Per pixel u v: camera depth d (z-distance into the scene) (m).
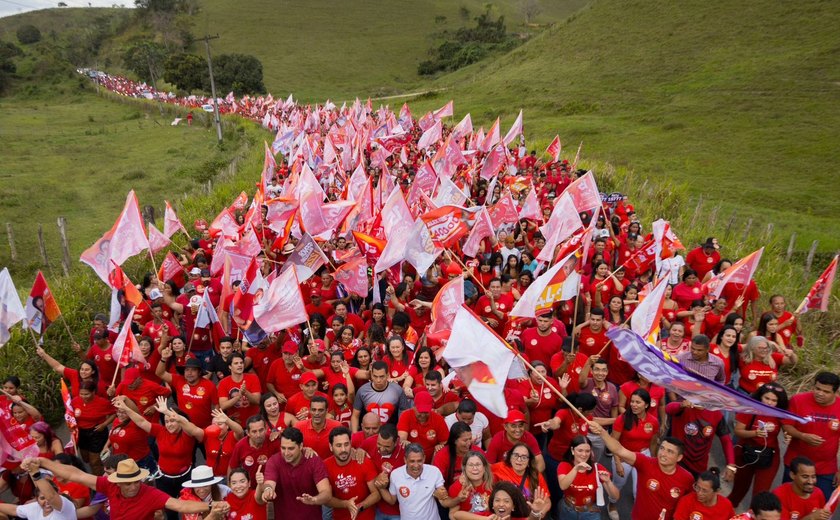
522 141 31.00
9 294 9.57
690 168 40.34
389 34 136.62
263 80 107.06
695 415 8.16
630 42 74.69
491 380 7.39
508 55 91.81
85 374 9.19
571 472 7.16
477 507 6.91
